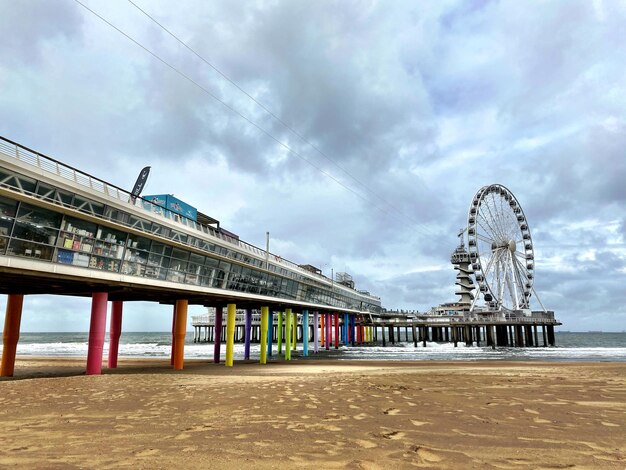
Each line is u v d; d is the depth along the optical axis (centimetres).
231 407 877
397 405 877
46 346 8981
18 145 1597
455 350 6819
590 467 426
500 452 488
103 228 2022
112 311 2845
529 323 7400
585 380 1435
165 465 436
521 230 8444
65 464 441
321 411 805
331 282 6188
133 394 1159
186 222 2680
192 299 3262
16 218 1614
